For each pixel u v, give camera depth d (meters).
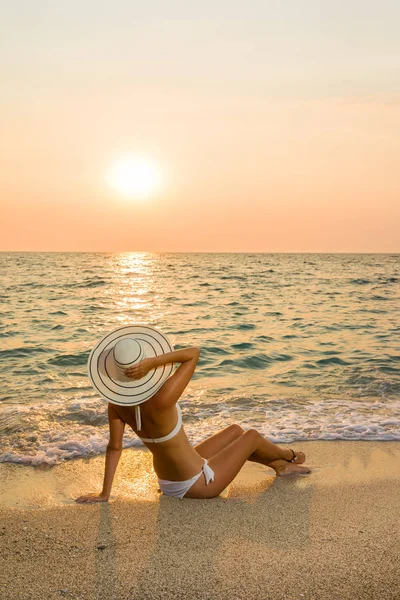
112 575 2.88
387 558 3.05
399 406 6.69
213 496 3.86
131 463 4.77
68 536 3.30
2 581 2.81
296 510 3.71
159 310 18.03
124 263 71.44
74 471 4.63
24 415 6.23
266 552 3.12
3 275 40.53
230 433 4.21
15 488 4.27
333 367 9.14
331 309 18.08
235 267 58.62
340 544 3.22
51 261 79.12
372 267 58.91
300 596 2.71
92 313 17.19
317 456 4.91
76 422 6.01
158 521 3.51
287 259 98.62
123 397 3.44
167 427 3.62
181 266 61.62
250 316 16.28
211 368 9.21
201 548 3.16
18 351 10.55
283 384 8.01
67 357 9.90
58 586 2.78
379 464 4.70
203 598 2.69
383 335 12.55
